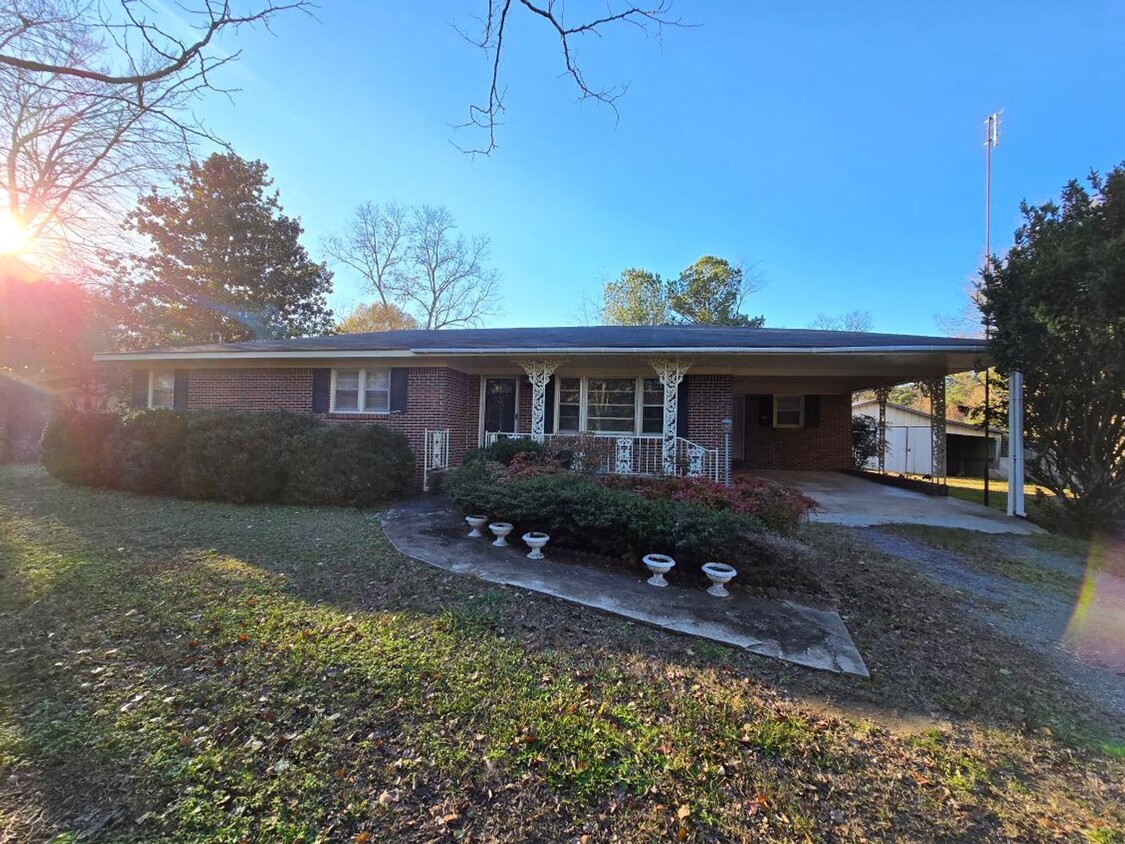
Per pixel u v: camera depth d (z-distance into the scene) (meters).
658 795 2.12
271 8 4.14
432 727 2.48
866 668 3.30
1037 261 7.26
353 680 2.86
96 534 5.98
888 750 2.50
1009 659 3.63
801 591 4.63
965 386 25.94
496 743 2.38
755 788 2.18
